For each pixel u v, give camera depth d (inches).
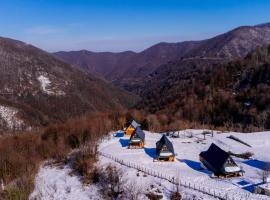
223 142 2797.7
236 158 2363.4
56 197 1825.8
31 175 2070.6
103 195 1804.9
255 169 2097.7
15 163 2196.1
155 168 2116.1
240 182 1844.2
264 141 2800.2
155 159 2289.6
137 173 2018.9
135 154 2438.5
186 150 2578.7
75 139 2812.5
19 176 2062.0
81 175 2103.8
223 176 1934.1
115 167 2113.7
